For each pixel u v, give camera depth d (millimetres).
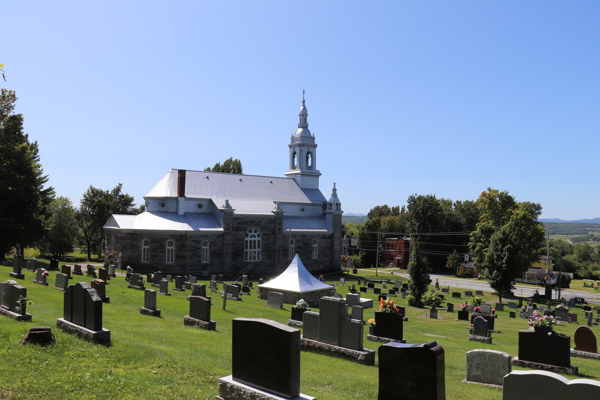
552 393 9797
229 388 10406
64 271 39344
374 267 116062
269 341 9945
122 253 62406
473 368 15602
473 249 81938
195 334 20125
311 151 85562
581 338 23766
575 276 122500
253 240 70250
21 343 13453
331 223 79938
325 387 13070
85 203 91125
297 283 43062
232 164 114562
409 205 116500
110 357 13359
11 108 55531
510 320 44625
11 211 55281
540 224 80188
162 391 11180
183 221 64688
